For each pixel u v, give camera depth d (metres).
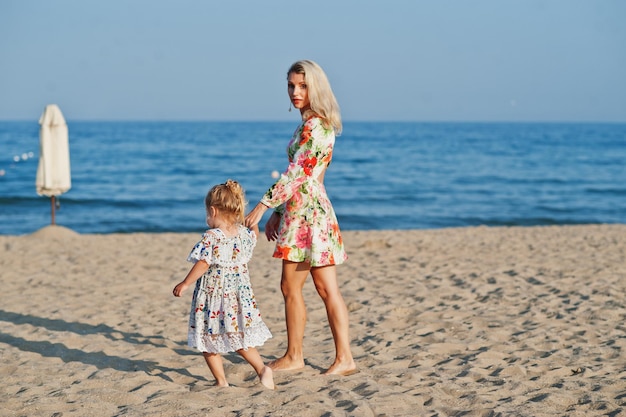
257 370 4.02
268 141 79.19
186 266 9.09
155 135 94.81
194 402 3.71
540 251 10.54
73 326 5.77
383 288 7.50
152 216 20.84
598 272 8.44
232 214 3.95
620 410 3.70
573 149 66.62
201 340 3.94
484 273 8.33
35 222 19.20
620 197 27.66
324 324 5.90
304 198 4.16
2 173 28.05
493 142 82.12
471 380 4.29
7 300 6.84
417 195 27.55
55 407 3.72
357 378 4.23
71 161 42.38
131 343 5.27
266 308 6.54
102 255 9.93
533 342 5.25
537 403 3.82
